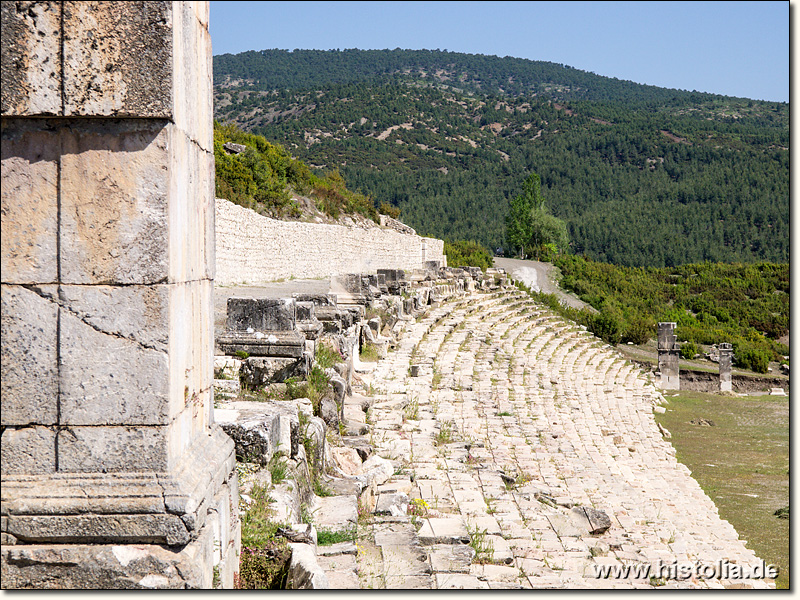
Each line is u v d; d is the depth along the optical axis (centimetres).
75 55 424
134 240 436
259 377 1046
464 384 2069
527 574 833
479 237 13462
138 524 431
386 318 2411
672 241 13700
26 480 436
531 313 4131
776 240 13512
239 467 679
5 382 434
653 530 1307
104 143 433
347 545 690
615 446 2148
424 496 1042
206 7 532
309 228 3650
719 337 5875
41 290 434
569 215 16575
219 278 2594
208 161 541
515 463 1512
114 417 439
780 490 1997
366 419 1389
